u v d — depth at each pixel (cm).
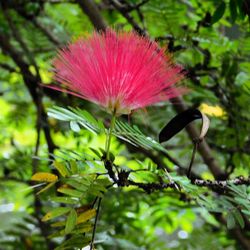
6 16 585
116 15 548
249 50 467
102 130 265
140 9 502
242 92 459
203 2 489
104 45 263
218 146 507
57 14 635
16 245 522
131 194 541
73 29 612
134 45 264
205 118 284
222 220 526
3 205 758
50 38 628
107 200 545
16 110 674
